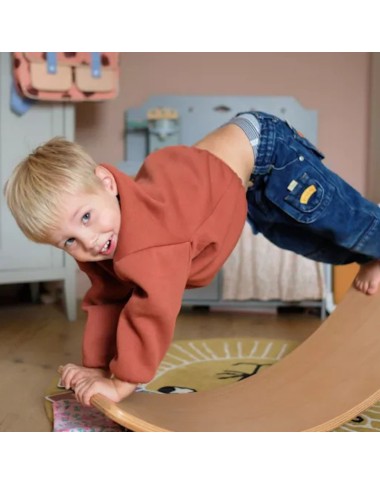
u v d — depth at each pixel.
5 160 1.95
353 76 2.54
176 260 0.97
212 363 1.59
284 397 1.17
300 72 2.54
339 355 1.28
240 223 1.11
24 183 0.94
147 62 2.51
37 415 1.23
